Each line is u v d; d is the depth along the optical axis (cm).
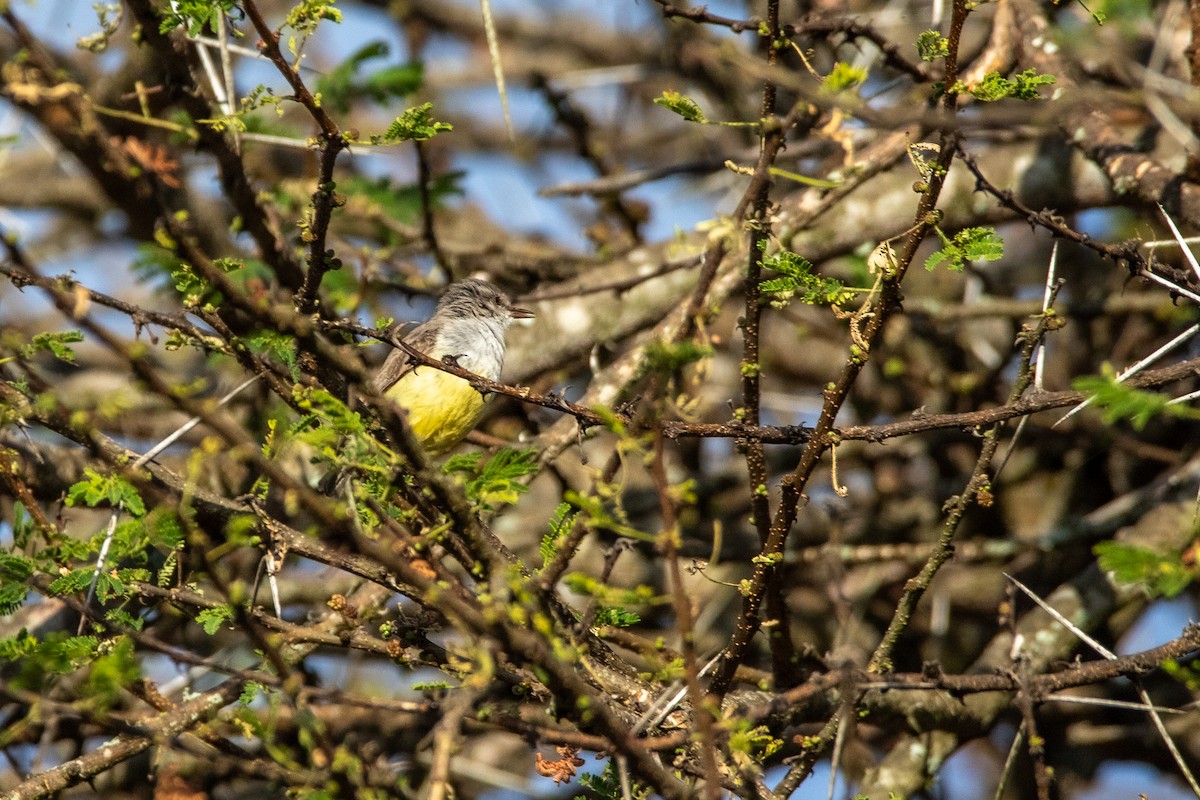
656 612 1301
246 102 757
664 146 1909
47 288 551
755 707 769
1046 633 1147
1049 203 1238
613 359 1420
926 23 1520
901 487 1448
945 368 1468
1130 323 1419
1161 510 1185
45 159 1706
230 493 1137
